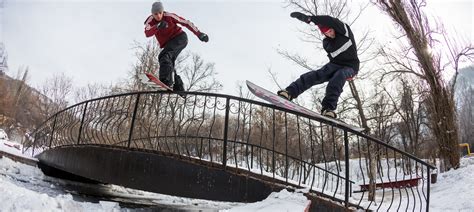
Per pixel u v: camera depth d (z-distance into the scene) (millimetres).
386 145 5520
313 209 5203
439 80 13984
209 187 6008
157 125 7328
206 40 6730
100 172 7551
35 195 4625
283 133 12406
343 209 5219
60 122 10398
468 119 40625
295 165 8070
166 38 6656
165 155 6605
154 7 6348
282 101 5555
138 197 10031
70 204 4824
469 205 7555
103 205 6242
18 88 37750
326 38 5633
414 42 14242
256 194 5668
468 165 12945
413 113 22672
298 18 5387
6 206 3967
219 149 8375
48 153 10055
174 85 7105
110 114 8352
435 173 11891
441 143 13750
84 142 9219
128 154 7105
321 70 5551
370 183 9633
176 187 6281
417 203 8805
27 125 36594
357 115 17312
